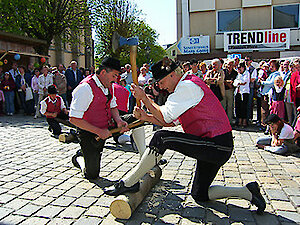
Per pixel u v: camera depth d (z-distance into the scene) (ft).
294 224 8.42
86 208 9.56
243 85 24.02
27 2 48.01
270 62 23.17
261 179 11.90
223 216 8.93
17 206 9.70
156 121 9.30
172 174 12.65
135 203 9.02
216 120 8.39
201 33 49.29
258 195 8.95
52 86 20.80
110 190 9.19
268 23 46.55
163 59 8.73
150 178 10.59
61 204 9.84
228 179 11.91
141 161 8.89
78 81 34.60
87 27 61.87
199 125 8.41
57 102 21.06
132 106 28.60
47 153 16.30
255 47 45.96
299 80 19.45
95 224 8.55
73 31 62.90
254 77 24.67
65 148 17.48
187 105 8.14
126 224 8.54
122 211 8.77
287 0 45.42
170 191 10.83
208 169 9.14
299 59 19.81
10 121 29.25
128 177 9.07
